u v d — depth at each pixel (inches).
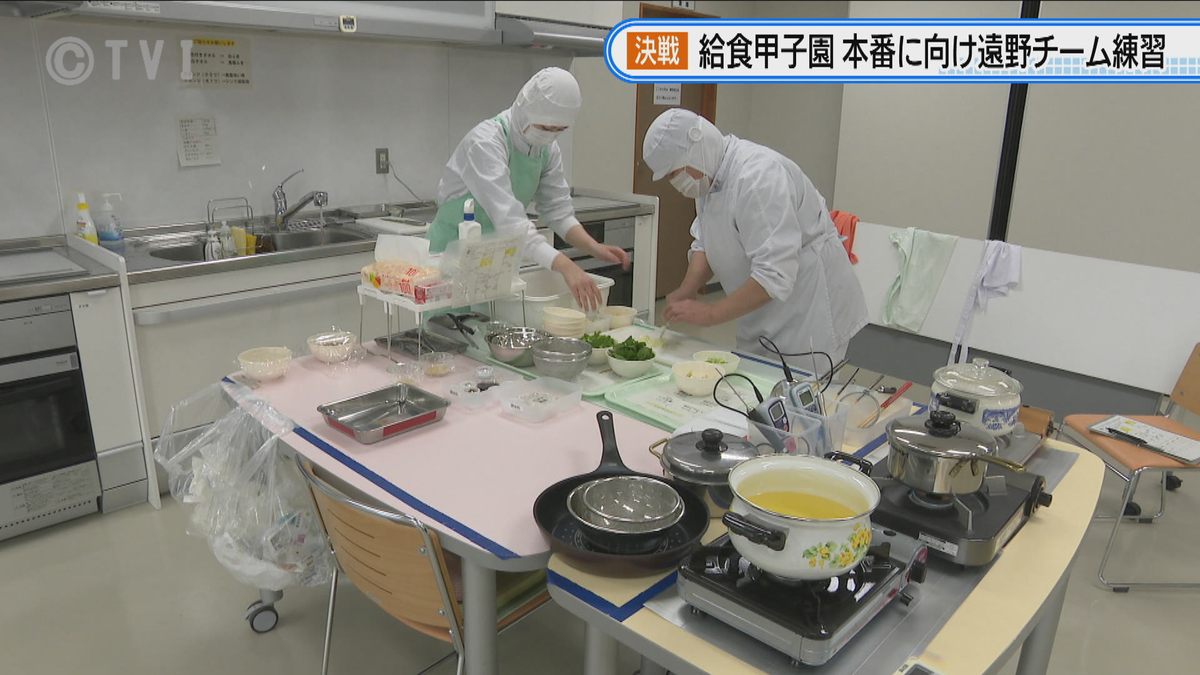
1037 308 125.7
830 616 40.3
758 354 103.1
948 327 135.5
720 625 43.9
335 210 148.4
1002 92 167.8
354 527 56.8
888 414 70.7
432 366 79.7
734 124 237.9
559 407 71.6
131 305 103.4
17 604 88.4
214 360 113.6
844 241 144.6
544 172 104.2
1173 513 114.5
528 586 64.0
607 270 168.9
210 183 131.3
